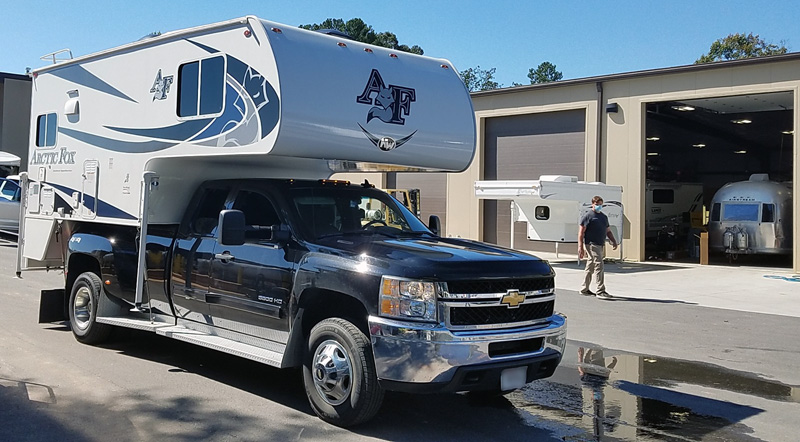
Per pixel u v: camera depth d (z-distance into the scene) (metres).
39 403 5.62
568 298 12.85
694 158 32.31
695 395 6.40
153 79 7.16
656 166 26.48
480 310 5.05
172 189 7.17
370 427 5.29
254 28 6.09
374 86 6.57
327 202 6.26
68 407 5.55
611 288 14.45
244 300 6.01
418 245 5.62
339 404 5.21
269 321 5.82
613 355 8.08
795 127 17.70
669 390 6.55
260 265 5.89
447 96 7.27
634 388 6.61
